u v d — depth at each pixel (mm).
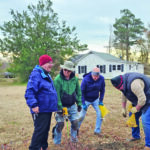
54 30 23828
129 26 46469
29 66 21562
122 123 5055
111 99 9398
